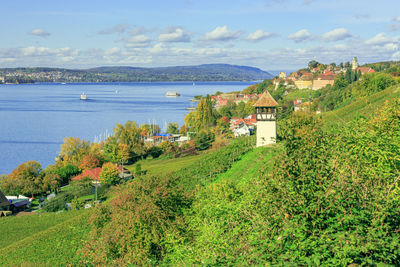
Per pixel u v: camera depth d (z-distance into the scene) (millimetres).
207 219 27156
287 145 16906
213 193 36469
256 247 15992
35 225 71188
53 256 49031
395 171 17406
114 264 27703
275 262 14758
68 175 121812
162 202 34250
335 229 14969
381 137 19922
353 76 198750
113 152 136875
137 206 32719
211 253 18250
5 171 137125
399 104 24312
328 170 15859
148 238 30406
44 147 178750
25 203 95938
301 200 15203
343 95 151250
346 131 20234
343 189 15383
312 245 14422
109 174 104125
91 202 88312
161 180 37688
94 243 32875
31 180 109625
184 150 141750
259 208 17359
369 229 14266
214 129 164375
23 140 195250
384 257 13828
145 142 158375
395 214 14922
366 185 16172
